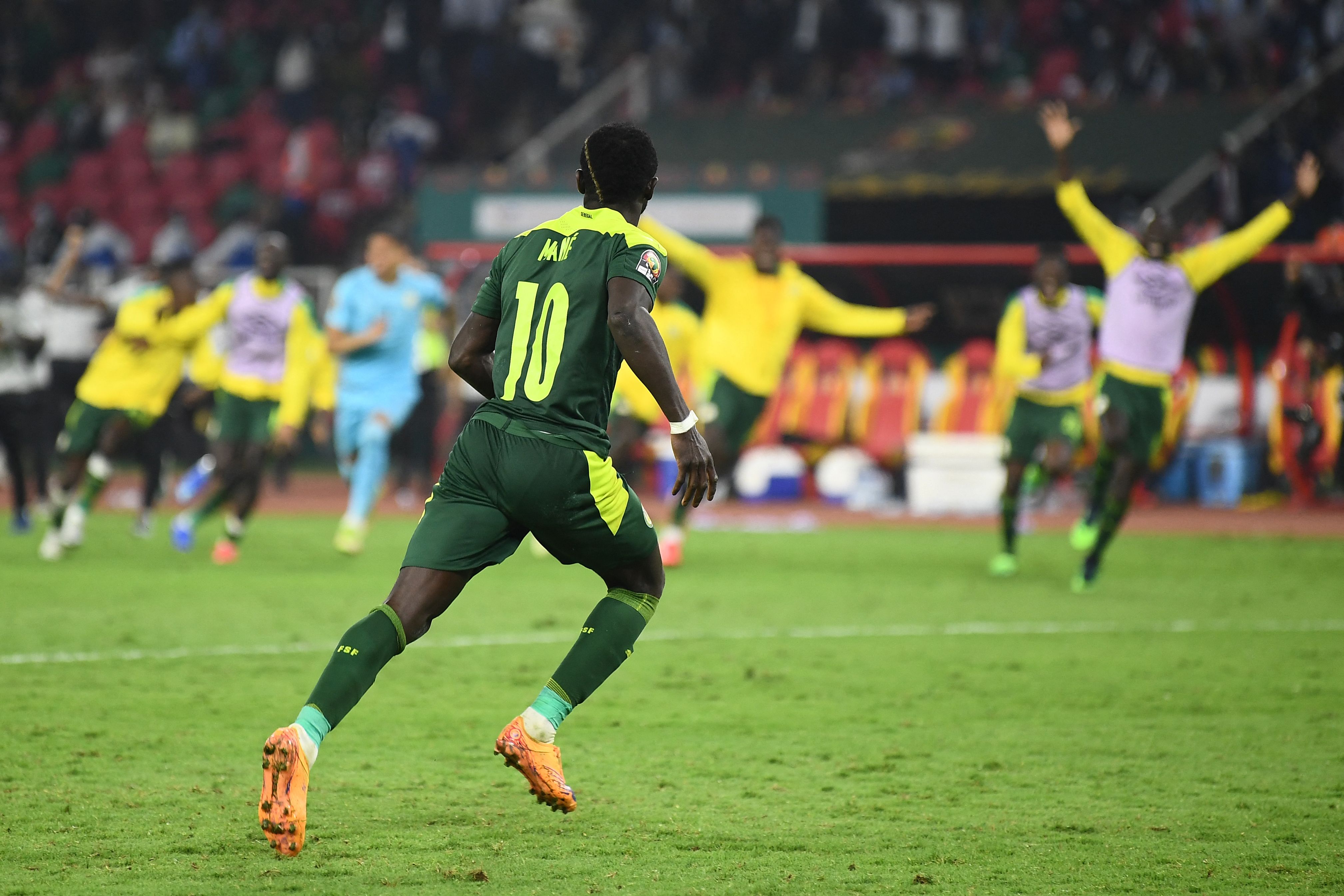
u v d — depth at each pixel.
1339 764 19.11
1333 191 70.69
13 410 47.94
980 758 19.33
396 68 97.38
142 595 34.28
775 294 41.50
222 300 40.50
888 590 36.97
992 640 29.20
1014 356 39.19
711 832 15.80
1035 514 61.16
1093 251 61.91
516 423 14.73
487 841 15.38
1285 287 60.97
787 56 88.62
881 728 21.12
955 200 73.81
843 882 14.07
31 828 15.67
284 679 24.30
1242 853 15.13
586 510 14.74
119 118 100.88
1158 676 25.34
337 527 53.31
